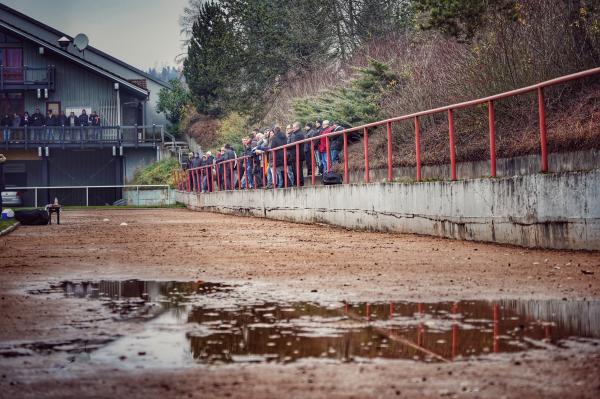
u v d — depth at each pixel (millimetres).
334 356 5203
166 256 13250
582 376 4609
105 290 8844
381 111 28344
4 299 8133
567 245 12508
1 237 18922
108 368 4938
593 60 18062
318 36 48406
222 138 55219
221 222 26859
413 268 10742
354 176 26359
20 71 59938
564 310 7023
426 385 4465
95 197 59719
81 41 63375
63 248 15242
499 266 10734
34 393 4383
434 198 16828
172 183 55531
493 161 14953
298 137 27891
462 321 6496
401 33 40406
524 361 4984
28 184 59344
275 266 11328
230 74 53219
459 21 21516
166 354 5312
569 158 15094
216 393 4352
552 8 19797
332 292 8453
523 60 19391
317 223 24203
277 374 4738
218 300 7934
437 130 22781
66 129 57344
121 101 62125
